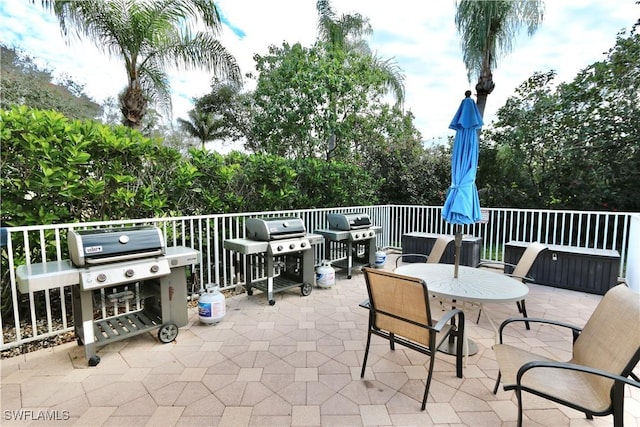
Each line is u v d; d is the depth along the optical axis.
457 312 2.18
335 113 8.60
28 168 3.03
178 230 4.18
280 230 3.94
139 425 1.83
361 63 9.20
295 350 2.75
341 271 5.67
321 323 3.34
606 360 1.62
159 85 6.75
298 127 8.68
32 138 2.88
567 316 3.56
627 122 7.02
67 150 3.05
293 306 3.86
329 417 1.91
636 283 3.94
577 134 7.73
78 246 2.36
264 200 5.16
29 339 2.76
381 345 2.85
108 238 2.50
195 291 3.94
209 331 3.13
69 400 2.05
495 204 9.07
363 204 7.29
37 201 3.10
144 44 5.83
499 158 8.50
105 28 5.46
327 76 8.00
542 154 8.46
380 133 10.13
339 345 2.85
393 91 10.08
